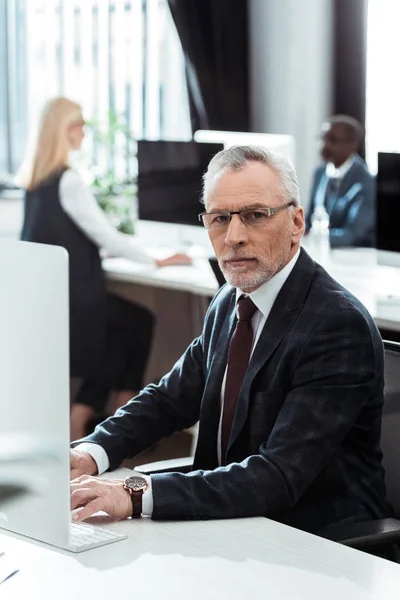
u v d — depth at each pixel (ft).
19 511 6.22
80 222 15.92
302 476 7.27
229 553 6.31
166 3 21.48
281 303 7.86
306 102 21.86
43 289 5.78
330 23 21.50
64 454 5.93
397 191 13.21
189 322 17.87
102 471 8.16
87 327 16.19
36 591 5.70
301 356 7.63
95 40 21.47
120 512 6.91
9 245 5.95
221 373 8.21
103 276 16.20
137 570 6.01
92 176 19.58
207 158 16.92
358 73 21.35
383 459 8.14
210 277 15.67
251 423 7.79
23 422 6.05
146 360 17.22
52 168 15.89
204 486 7.06
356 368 7.59
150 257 16.37
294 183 7.94
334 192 18.93
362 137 21.21
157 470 8.37
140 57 21.63
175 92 21.88
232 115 21.74
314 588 5.76
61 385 5.82
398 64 20.39
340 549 6.39
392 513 8.09
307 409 7.45
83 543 6.33
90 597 5.63
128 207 19.52
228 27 21.49
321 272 8.07
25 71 21.57
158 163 17.54
